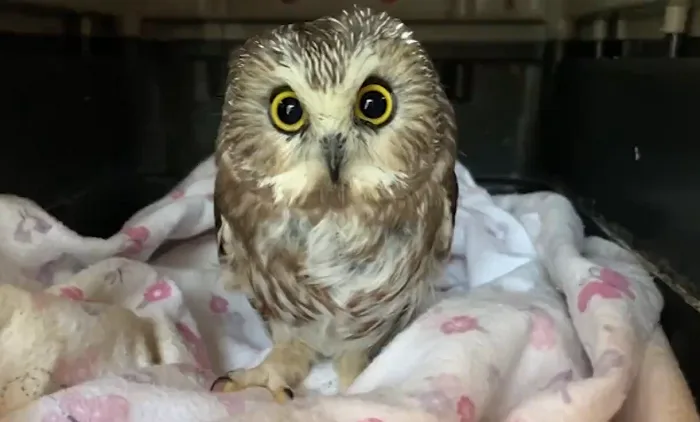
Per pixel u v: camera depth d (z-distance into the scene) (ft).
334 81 0.85
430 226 1.00
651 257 1.09
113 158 1.61
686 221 0.96
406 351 0.91
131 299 1.04
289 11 1.71
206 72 1.74
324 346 1.06
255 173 0.93
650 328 0.98
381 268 0.97
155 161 1.77
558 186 1.62
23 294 0.83
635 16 1.22
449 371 0.83
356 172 0.89
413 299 1.04
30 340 0.81
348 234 0.94
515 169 1.79
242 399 0.78
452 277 1.33
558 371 0.93
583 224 1.36
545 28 1.71
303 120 0.88
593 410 0.80
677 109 1.00
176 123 1.76
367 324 1.03
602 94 1.34
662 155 1.05
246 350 1.14
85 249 1.13
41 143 1.26
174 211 1.28
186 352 0.96
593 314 0.95
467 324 0.92
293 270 0.97
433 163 0.95
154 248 1.25
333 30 0.87
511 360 0.91
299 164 0.89
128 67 1.68
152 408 0.75
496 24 1.72
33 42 1.25
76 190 1.41
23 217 1.10
